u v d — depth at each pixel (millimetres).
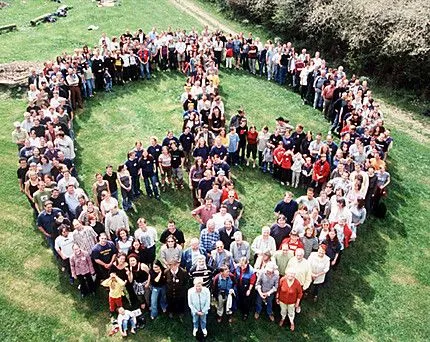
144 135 17219
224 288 10016
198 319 10000
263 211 13977
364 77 21969
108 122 17859
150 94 19984
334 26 23141
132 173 13672
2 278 11289
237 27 29125
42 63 21141
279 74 21266
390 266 12383
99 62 19422
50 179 11906
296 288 9891
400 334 10617
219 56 22438
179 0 33312
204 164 13328
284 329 10438
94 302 10836
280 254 10430
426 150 17422
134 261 10023
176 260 10125
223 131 15055
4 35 25109
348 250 12781
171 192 14570
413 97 20484
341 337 10367
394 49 20297
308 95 19672
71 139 14914
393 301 11375
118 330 10156
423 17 19625
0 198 13758
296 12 25141
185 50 21547
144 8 30641
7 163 15195
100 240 10391
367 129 15219
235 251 10555
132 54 20266
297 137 14906
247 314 10547
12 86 19109
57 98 16062
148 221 13312
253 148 15570
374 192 13516
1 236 12477
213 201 12320
